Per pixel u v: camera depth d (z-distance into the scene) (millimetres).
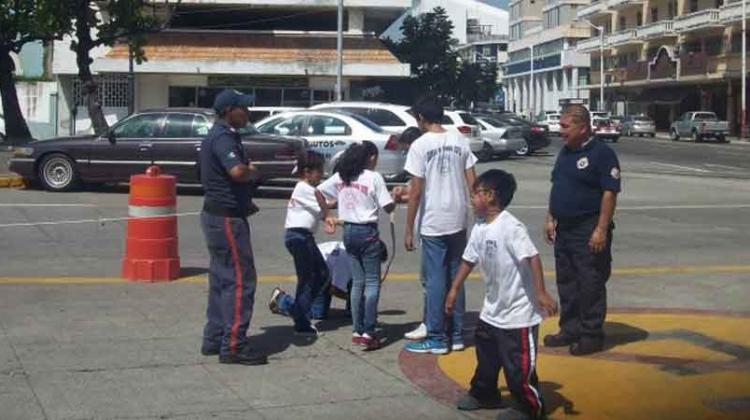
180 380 6652
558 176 7352
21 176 19047
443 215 7199
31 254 11922
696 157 37844
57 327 8078
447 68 53500
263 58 38344
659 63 70312
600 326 7379
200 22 43062
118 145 18406
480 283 10398
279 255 12250
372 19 44625
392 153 20031
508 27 131375
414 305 9273
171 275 10234
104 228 14188
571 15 97500
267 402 6207
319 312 8539
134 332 7957
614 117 67438
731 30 60688
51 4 25844
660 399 6293
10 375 6668
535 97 108000
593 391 6469
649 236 14328
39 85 40219
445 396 6359
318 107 23172
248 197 7102
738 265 11750
